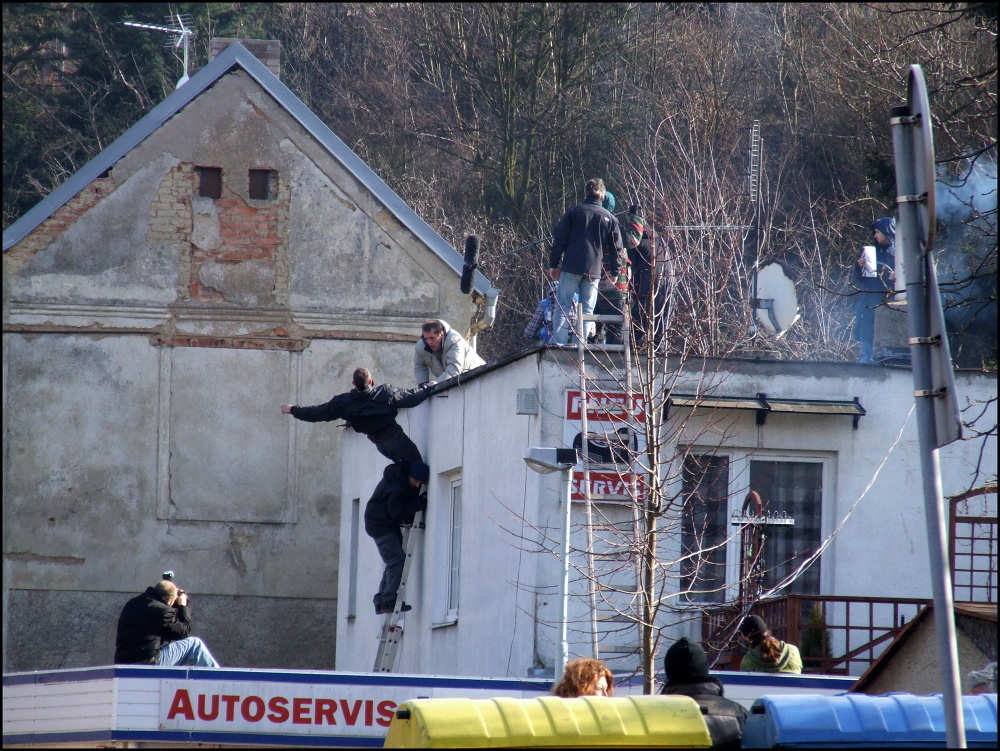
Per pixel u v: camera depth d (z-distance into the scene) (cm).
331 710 3759
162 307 8419
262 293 8494
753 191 7525
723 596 4597
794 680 3659
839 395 4728
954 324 7112
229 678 3759
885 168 9175
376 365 8488
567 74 11956
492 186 12194
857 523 4697
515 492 4669
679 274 5900
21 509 8225
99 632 8200
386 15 13138
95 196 8462
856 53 10481
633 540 4047
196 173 8544
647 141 11438
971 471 4722
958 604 2912
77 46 11494
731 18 12344
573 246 5566
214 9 12538
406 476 5772
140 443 8331
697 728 2195
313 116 8581
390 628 5741
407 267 8562
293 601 8319
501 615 4722
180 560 8281
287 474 8388
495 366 4941
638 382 4431
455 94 12562
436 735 2128
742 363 4681
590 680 2688
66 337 8362
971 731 2238
